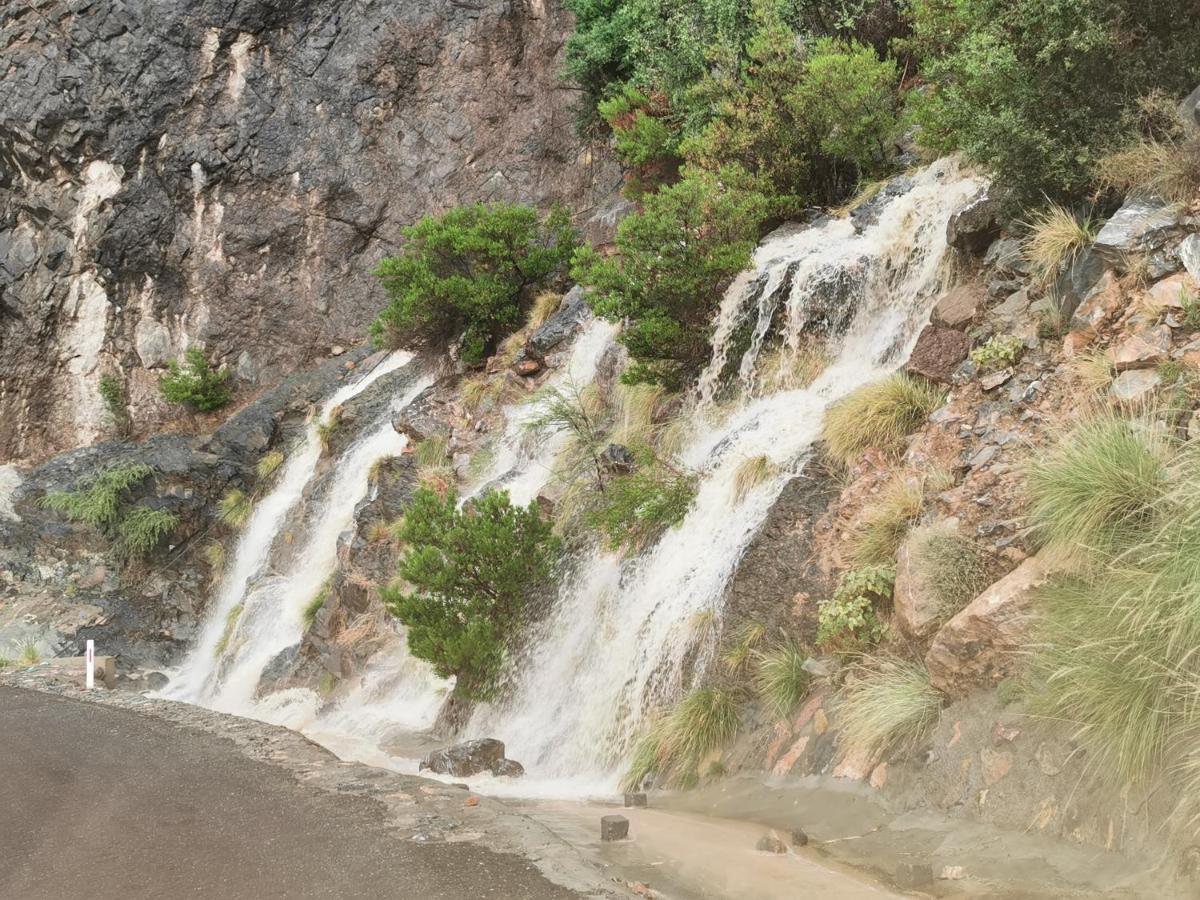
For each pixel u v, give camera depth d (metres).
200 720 10.34
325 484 19.16
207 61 23.53
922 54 14.61
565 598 11.56
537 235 19.47
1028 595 6.60
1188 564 5.69
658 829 6.86
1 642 18.36
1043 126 9.50
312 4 24.03
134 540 20.30
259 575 18.81
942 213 11.24
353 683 13.92
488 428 16.48
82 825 6.61
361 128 24.17
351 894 5.29
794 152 14.79
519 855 5.89
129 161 23.16
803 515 9.17
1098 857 5.43
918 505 8.28
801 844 6.39
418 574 11.22
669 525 10.77
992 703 6.59
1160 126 9.02
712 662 8.97
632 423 13.42
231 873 5.64
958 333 9.52
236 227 23.83
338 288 24.20
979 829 6.07
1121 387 7.35
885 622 7.96
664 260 12.86
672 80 17.45
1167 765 5.36
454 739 11.26
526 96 23.95
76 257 23.11
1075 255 8.74
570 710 10.38
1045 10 9.23
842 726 7.49
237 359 23.94
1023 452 7.75
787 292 12.22
